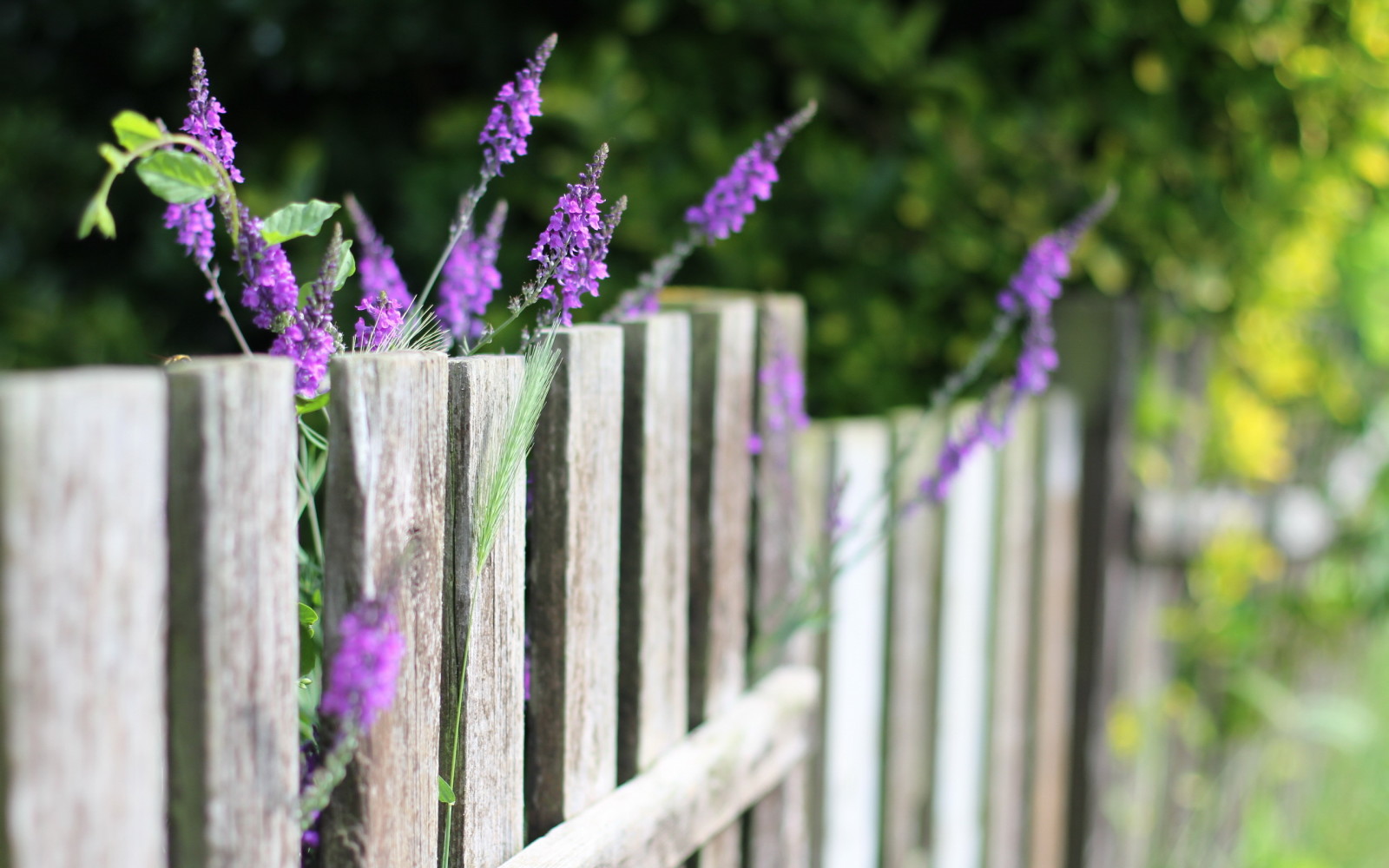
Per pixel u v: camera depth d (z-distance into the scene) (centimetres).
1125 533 279
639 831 133
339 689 83
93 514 67
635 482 138
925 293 297
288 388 80
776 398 169
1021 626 263
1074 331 272
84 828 68
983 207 291
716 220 147
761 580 174
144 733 71
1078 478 276
